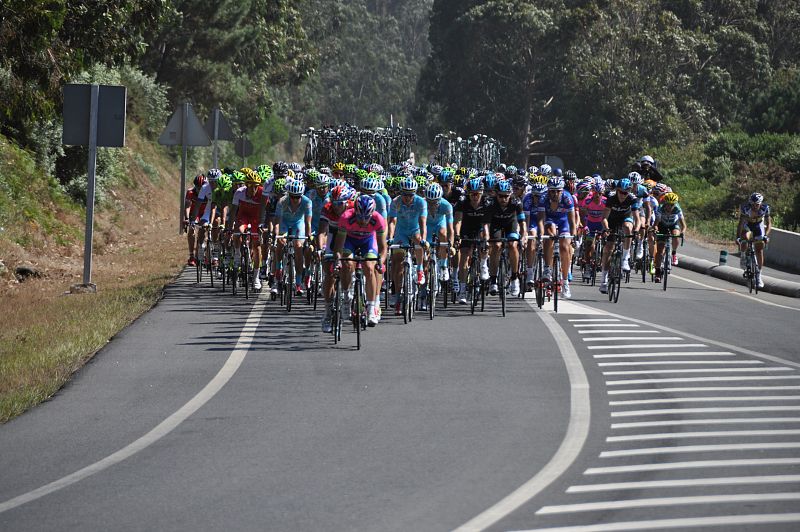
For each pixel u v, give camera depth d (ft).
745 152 627.87
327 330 148.56
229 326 161.99
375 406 108.58
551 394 114.62
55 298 194.59
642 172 290.76
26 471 86.43
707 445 93.76
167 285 213.46
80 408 108.58
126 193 413.18
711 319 178.19
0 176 277.03
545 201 183.32
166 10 317.63
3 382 120.26
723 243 394.11
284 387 117.91
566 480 82.64
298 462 87.92
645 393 115.65
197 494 79.30
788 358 138.92
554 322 168.76
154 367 129.39
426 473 84.58
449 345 145.79
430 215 173.88
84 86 198.29
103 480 83.46
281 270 184.34
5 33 238.68
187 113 298.76
